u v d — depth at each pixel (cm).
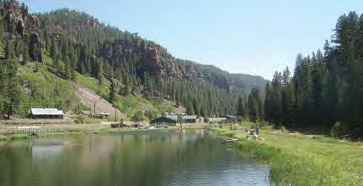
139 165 5178
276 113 14188
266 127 12781
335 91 10094
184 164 5228
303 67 13875
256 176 4238
